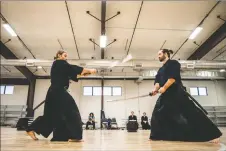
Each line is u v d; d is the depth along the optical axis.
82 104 13.95
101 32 7.79
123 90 14.30
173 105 2.48
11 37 8.93
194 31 7.95
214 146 1.92
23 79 14.57
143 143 2.25
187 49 10.27
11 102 14.21
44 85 14.61
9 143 2.12
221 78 11.34
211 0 6.39
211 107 11.34
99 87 14.35
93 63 10.49
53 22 7.79
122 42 9.49
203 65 10.05
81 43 9.62
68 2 6.61
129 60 10.69
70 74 2.57
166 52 2.77
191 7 6.80
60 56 2.72
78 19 7.59
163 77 2.64
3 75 14.41
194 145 2.00
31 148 1.69
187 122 2.40
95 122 12.97
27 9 6.96
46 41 9.41
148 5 6.73
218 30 8.19
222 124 10.61
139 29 8.27
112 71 13.80
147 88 14.36
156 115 2.61
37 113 13.94
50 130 2.46
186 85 13.55
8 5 6.70
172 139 2.46
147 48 10.14
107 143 2.31
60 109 2.42
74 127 2.38
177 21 7.65
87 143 2.25
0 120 13.43
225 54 10.26
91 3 6.68
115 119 13.20
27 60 10.17
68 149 1.65
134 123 8.06
